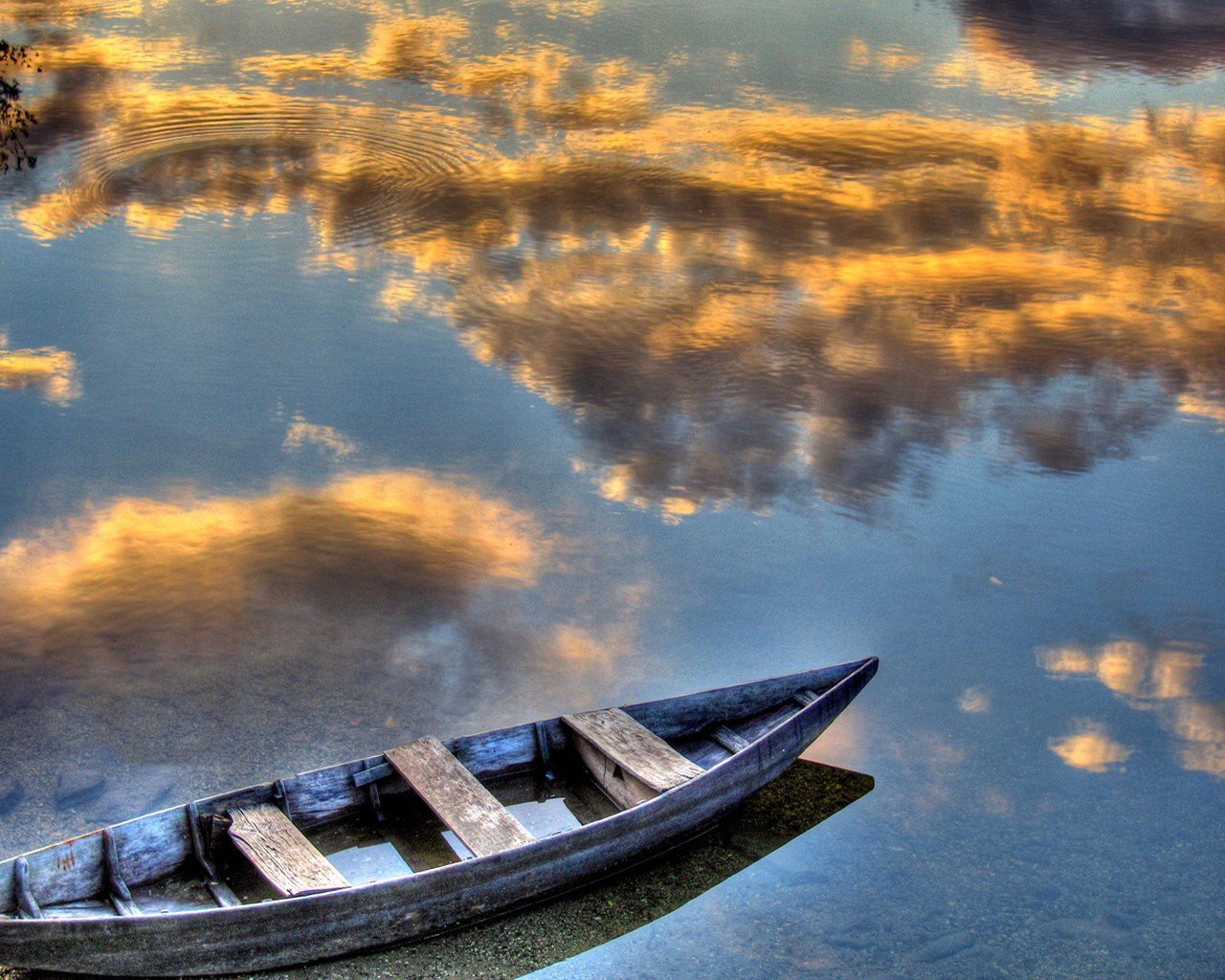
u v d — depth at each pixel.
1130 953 7.95
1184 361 16.59
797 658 10.93
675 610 11.58
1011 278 18.66
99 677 10.36
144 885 8.38
